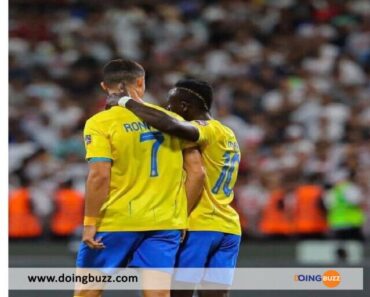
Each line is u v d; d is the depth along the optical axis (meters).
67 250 33.56
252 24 58.56
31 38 56.81
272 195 37.69
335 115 47.66
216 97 49.69
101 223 14.89
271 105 49.28
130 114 14.99
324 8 59.28
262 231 37.62
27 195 36.94
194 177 15.52
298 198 36.28
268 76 52.88
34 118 47.91
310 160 42.03
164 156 15.09
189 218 16.31
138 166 14.91
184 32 57.78
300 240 35.72
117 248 14.93
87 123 14.96
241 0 60.09
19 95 50.25
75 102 50.03
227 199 16.83
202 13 59.47
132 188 14.92
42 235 37.16
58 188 40.81
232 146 16.83
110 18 58.72
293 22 58.66
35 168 41.81
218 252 16.81
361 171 38.75
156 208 14.96
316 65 53.69
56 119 47.97
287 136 46.12
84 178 41.31
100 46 56.19
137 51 56.03
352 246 35.25
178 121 15.12
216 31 58.09
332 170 40.75
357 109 48.59
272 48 56.19
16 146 45.00
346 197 35.69
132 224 14.85
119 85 15.42
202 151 16.34
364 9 59.12
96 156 14.65
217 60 54.47
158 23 58.28
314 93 50.28
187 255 16.28
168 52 55.94
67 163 42.66
